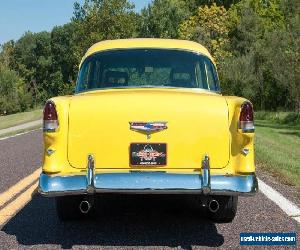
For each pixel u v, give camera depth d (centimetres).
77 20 4319
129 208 656
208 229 558
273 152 1295
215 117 496
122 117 493
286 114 4700
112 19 4244
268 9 8525
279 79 4609
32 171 955
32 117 4247
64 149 496
